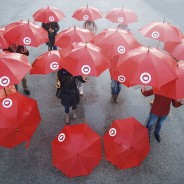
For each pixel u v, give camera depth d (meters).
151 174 5.79
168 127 7.07
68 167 4.94
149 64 5.11
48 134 6.68
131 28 12.51
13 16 13.55
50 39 9.02
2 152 6.13
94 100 7.89
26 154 6.12
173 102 5.68
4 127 4.79
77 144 5.03
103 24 12.78
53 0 15.95
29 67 5.66
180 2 16.25
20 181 5.56
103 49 6.68
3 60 5.36
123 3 15.77
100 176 5.70
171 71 5.15
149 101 7.96
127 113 7.47
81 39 7.13
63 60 5.79
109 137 5.53
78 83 7.43
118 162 5.21
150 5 15.62
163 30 7.38
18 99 5.12
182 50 7.09
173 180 5.70
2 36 6.92
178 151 6.37
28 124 5.00
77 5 15.16
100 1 15.96
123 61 5.39
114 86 7.33
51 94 8.07
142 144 5.27
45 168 5.84
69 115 7.25
